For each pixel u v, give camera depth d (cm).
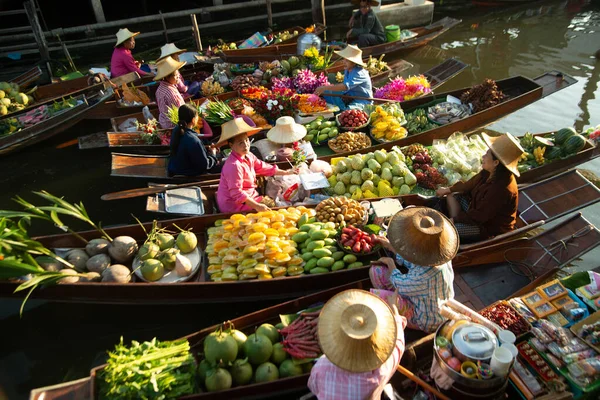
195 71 998
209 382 378
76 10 1512
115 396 359
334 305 324
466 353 354
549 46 1182
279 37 1136
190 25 1422
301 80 852
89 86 864
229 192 553
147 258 498
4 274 437
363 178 613
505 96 828
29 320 517
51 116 800
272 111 773
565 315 427
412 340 434
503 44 1202
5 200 714
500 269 523
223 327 424
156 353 380
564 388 370
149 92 893
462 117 768
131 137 732
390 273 438
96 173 770
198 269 509
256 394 384
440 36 1266
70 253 495
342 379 315
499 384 345
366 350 300
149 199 575
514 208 509
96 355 489
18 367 476
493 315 424
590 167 739
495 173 496
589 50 1150
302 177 608
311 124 755
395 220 408
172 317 516
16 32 1315
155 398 357
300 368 401
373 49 1077
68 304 523
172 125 745
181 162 634
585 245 537
